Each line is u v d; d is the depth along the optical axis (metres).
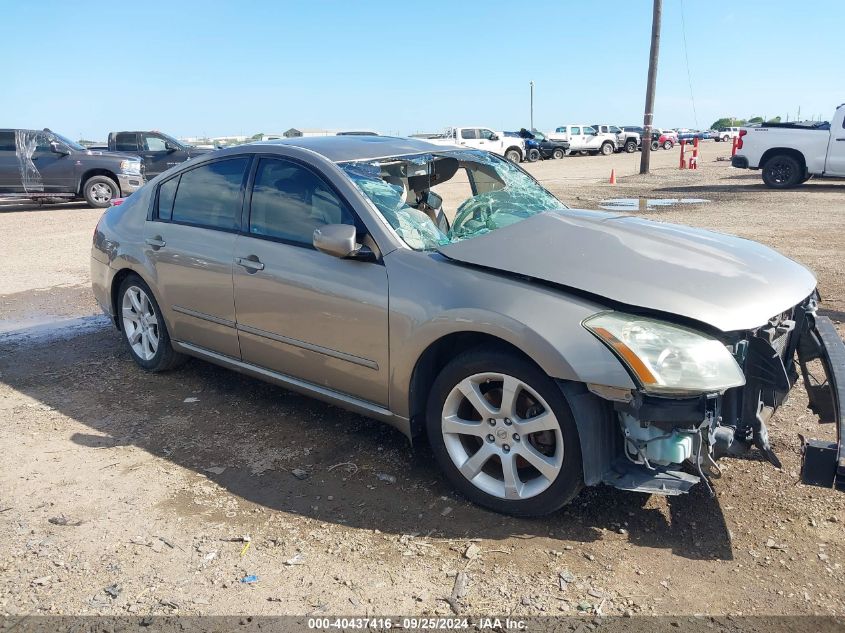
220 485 3.36
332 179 3.57
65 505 3.19
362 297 3.30
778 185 16.09
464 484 3.13
